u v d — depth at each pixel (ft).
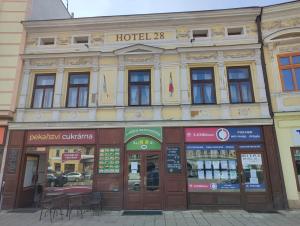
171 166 35.50
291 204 33.32
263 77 37.78
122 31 41.70
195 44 40.04
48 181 37.01
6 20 42.96
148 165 36.04
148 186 35.40
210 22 40.75
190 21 40.86
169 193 34.73
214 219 28.73
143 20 41.04
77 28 42.09
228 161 35.65
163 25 41.27
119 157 36.29
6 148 37.65
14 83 39.81
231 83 38.63
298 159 34.65
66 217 30.40
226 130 36.24
